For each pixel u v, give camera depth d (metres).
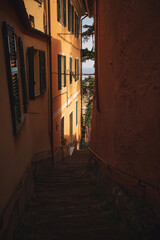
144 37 4.17
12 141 4.94
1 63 4.31
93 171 8.91
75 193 6.90
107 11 5.95
